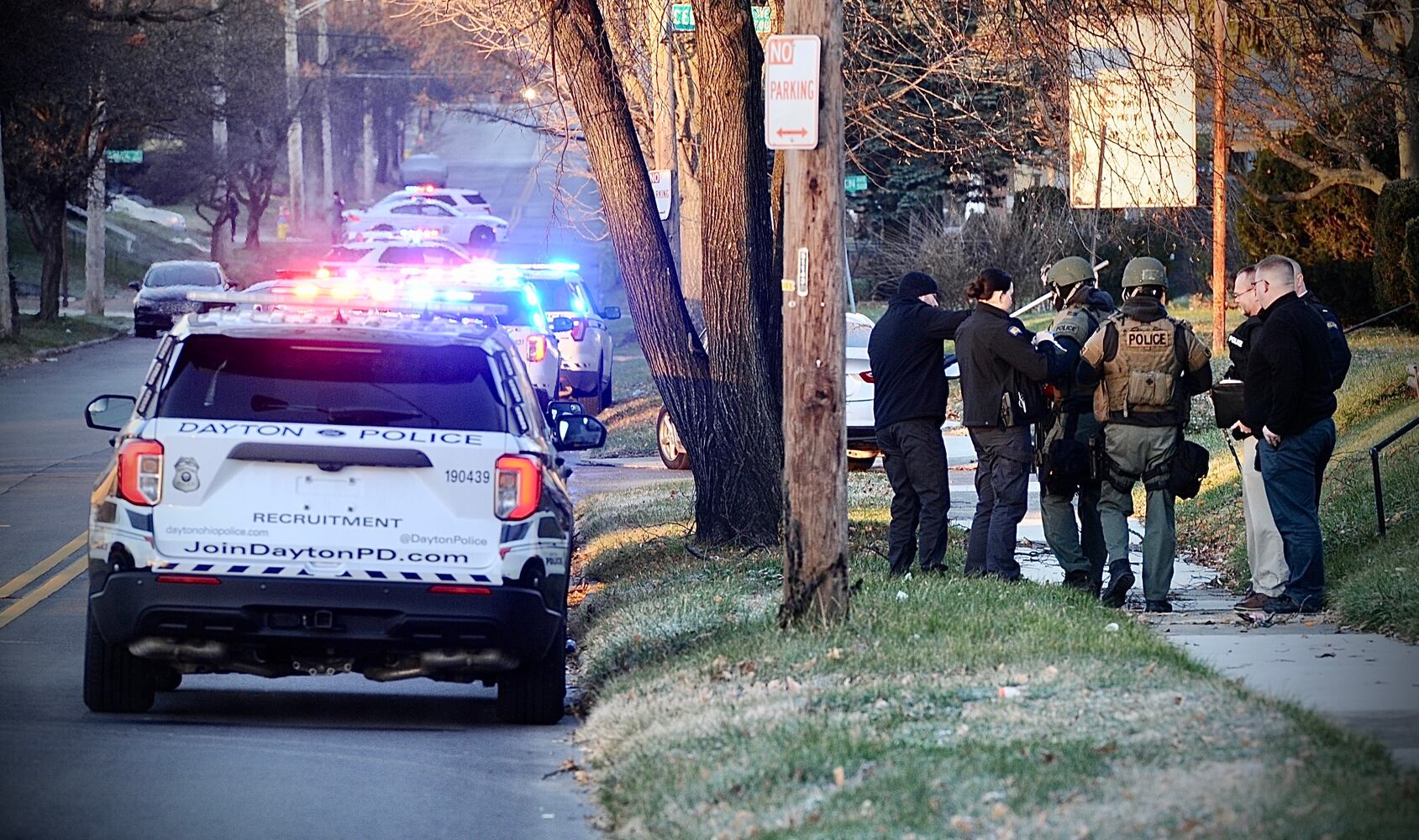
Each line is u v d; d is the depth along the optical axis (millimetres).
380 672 32625
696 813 23812
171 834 24688
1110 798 21531
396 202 196125
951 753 24500
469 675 32906
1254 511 42125
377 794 27484
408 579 31328
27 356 139625
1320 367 40469
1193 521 57000
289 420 31531
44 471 77312
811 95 33969
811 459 35062
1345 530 48000
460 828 25531
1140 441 41562
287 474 31328
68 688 37312
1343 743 23781
